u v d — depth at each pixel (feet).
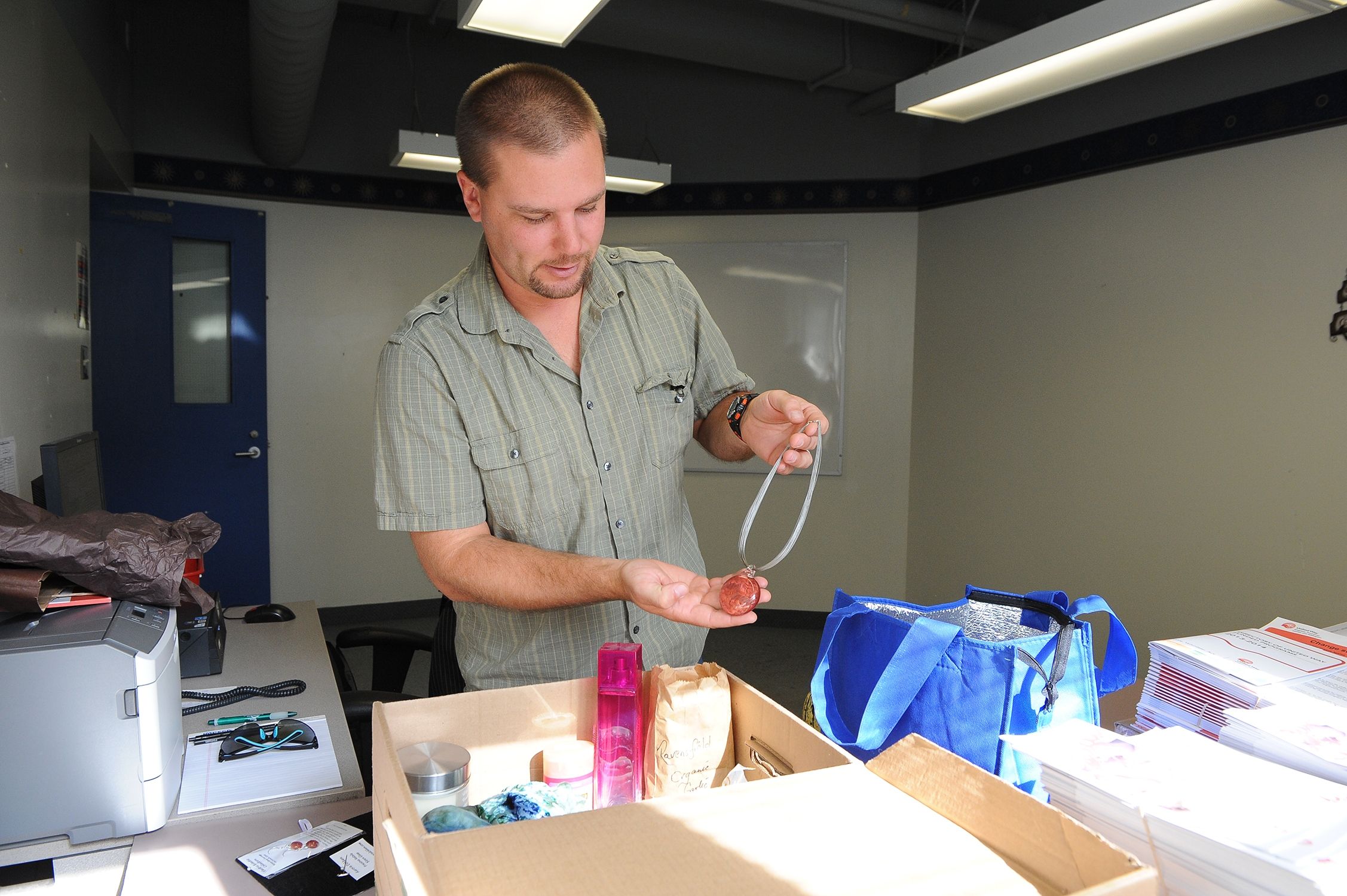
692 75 16.76
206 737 5.08
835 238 16.60
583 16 7.62
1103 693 4.15
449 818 2.50
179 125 15.06
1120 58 7.94
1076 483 13.21
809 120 16.56
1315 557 10.21
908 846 1.97
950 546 15.58
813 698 3.77
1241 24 7.08
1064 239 13.37
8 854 3.78
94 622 4.10
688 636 4.49
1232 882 2.16
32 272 7.57
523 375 4.04
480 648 4.34
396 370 3.99
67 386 9.18
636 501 4.29
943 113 9.84
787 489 16.88
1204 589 11.44
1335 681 3.73
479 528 4.15
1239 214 11.02
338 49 16.11
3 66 6.73
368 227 16.49
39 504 6.03
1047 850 1.93
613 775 2.97
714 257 16.90
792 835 2.00
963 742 3.34
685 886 1.80
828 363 16.67
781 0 11.57
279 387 15.97
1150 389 12.13
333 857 3.75
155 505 14.83
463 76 16.76
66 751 3.83
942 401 15.72
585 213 3.52
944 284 15.69
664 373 4.33
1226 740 3.30
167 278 14.71
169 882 3.59
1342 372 9.95
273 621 7.94
